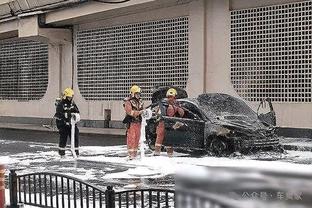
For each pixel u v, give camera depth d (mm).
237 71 24516
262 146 16844
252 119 17812
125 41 30609
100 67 32438
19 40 38875
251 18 23906
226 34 24953
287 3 22391
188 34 26844
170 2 26703
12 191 9375
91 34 33031
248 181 7328
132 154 16516
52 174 9188
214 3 25547
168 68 28016
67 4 30625
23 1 33562
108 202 7449
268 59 23188
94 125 32656
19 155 19031
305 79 21812
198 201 6082
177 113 17406
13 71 39469
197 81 26266
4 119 40188
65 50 34969
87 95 33406
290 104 22234
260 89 23516
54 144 23531
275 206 6156
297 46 22078
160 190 7691
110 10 28672
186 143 17047
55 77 35719
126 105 16469
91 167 15805
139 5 27250
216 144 16797
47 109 36375
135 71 30016
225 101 18172
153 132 18656
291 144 19453
